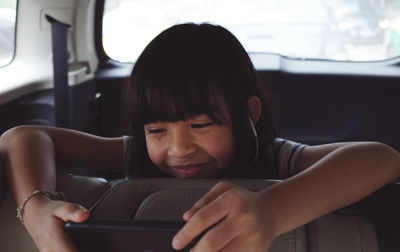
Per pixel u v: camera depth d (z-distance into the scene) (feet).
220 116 2.80
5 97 6.43
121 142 3.59
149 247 1.84
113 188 2.43
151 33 9.40
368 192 2.23
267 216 1.89
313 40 9.59
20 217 2.38
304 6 9.55
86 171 7.11
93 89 8.74
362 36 9.60
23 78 7.04
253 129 3.07
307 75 8.55
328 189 2.13
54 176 2.64
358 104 8.58
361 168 2.26
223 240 1.73
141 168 3.48
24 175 2.54
